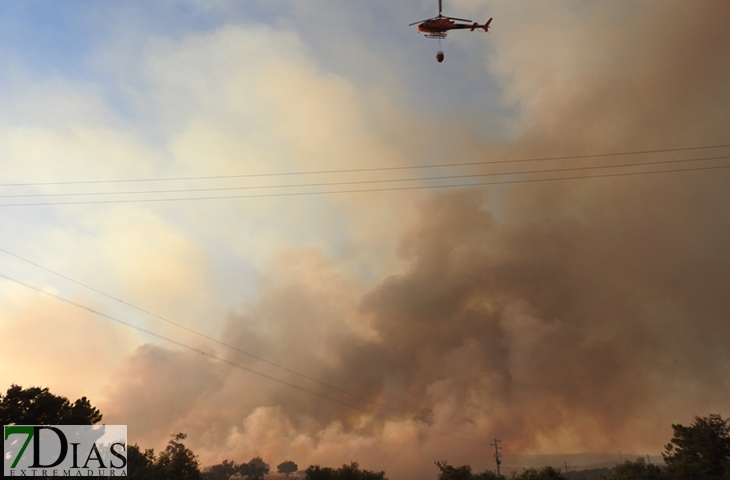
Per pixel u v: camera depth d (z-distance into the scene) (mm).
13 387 43625
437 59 40906
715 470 49094
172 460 54531
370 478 76312
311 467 73688
